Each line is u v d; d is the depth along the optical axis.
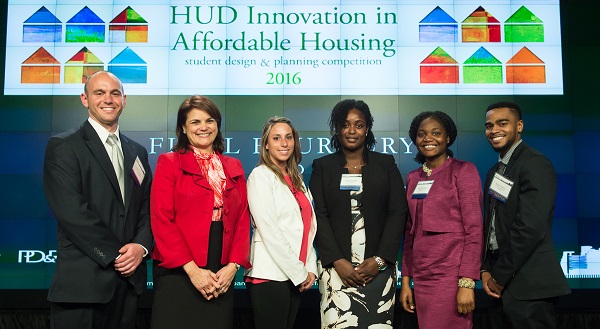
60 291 2.61
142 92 4.83
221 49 4.88
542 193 2.79
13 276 4.62
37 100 4.79
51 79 4.81
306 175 4.80
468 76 4.85
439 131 3.14
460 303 2.90
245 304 4.52
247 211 2.91
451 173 3.10
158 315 2.70
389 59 4.87
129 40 4.86
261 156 3.08
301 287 2.95
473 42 4.87
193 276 2.64
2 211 4.68
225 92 4.85
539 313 2.83
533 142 4.77
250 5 4.91
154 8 4.89
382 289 3.04
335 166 3.19
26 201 4.69
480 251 2.95
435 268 3.00
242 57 4.88
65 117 4.79
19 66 4.81
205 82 4.86
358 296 3.01
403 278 3.26
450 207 3.03
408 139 4.81
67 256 2.65
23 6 4.87
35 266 4.63
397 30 4.89
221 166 2.86
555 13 4.86
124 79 4.83
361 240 3.05
